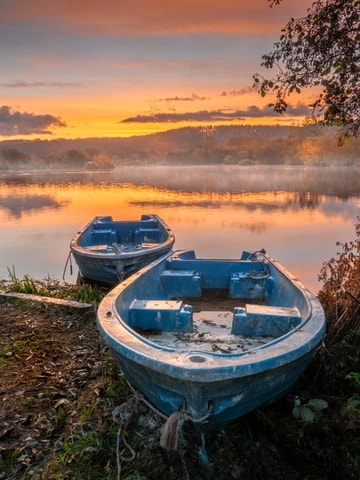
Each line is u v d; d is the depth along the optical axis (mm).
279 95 4664
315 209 20688
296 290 4426
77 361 4383
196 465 2926
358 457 2953
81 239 8602
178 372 2547
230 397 2725
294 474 2953
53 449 3094
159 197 27406
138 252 6926
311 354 3246
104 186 38625
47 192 31953
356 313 4457
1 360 4387
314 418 3258
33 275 9656
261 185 37062
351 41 4191
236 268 5918
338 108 4469
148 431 3242
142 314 4047
